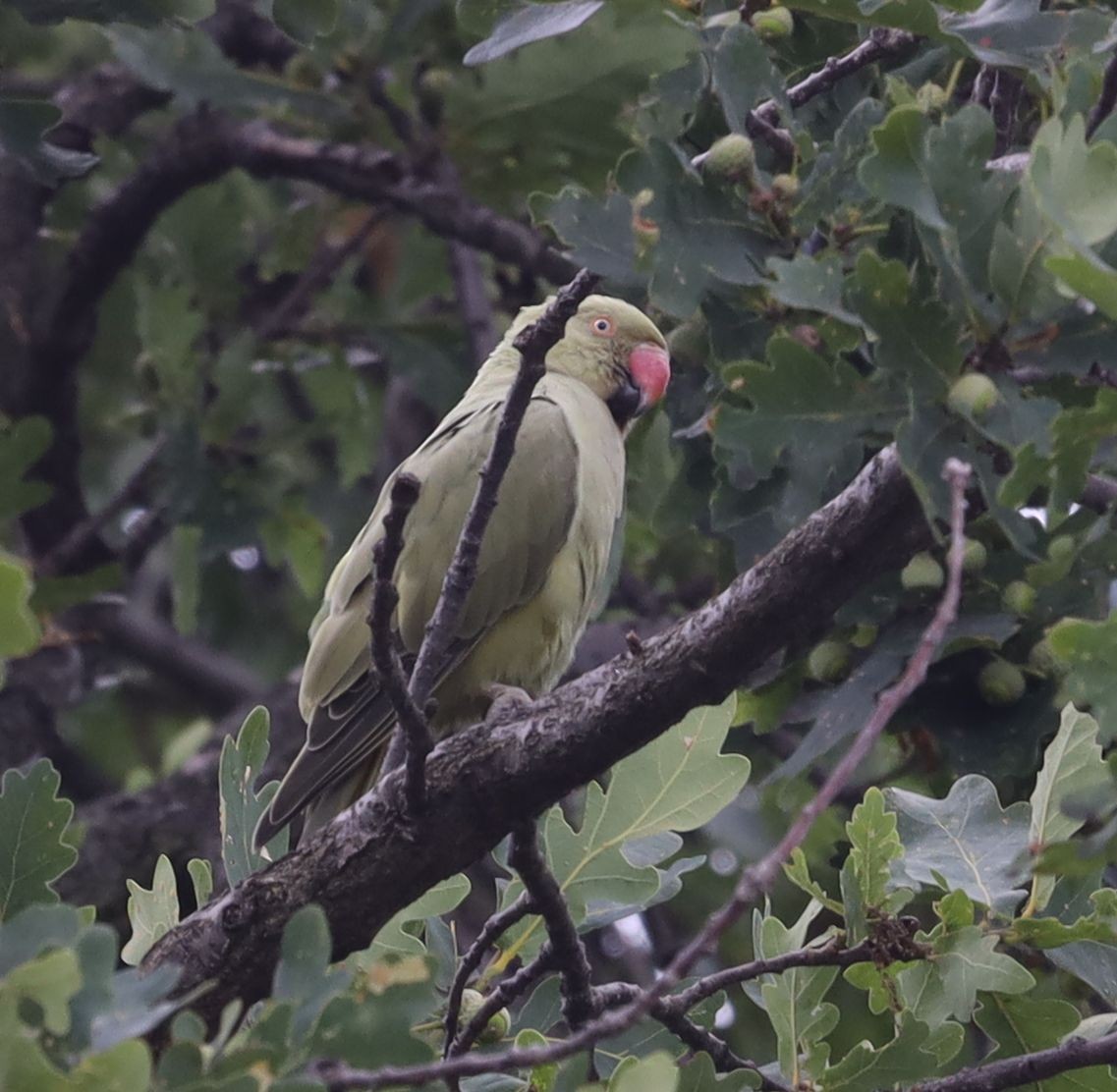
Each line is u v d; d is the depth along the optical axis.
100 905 10.97
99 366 13.50
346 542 13.00
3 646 4.82
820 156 7.47
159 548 15.97
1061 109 5.77
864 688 7.90
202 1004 6.35
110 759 15.27
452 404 12.66
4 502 9.12
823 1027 6.70
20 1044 4.62
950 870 6.68
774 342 6.01
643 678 6.11
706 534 9.23
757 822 11.62
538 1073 6.47
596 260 7.27
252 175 12.04
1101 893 6.51
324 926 5.16
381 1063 5.14
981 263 5.80
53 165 7.96
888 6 6.99
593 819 7.00
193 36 11.15
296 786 8.03
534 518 8.86
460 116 11.03
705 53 7.62
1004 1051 6.73
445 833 6.31
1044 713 8.00
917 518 5.98
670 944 12.23
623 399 9.82
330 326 12.84
